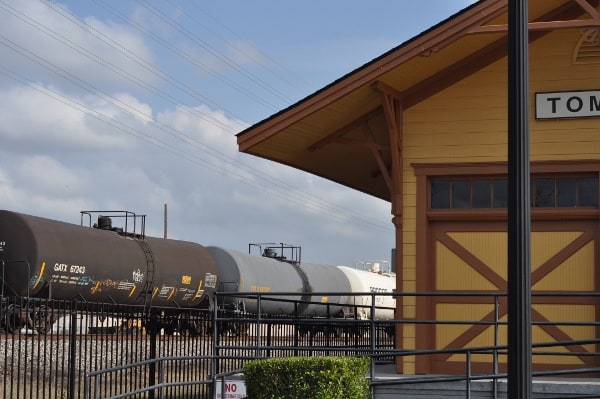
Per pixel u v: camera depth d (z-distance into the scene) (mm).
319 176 17797
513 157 7543
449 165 14383
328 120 14477
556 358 14031
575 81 14133
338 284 44219
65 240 26562
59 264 26047
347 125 15102
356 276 47719
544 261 14180
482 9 12797
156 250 30938
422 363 14219
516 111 7559
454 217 14422
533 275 14188
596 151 13977
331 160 16750
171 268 31297
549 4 13992
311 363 10500
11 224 25453
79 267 26859
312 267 42281
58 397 16328
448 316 14406
